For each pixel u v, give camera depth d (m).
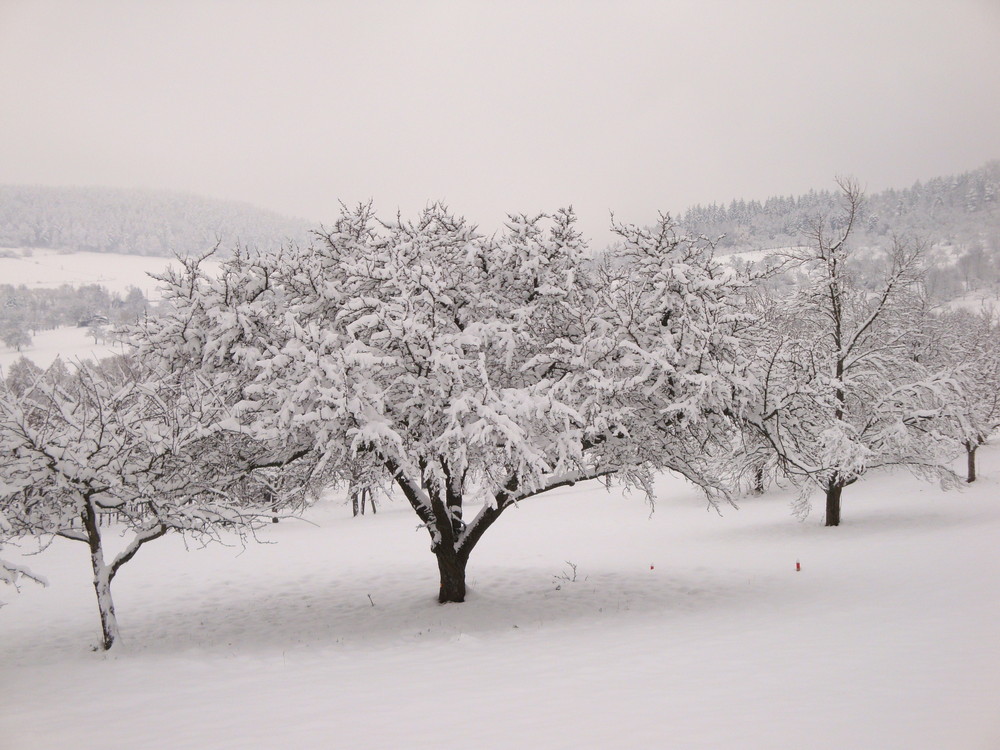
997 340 44.66
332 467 12.91
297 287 13.49
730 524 25.69
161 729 6.45
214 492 11.67
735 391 12.82
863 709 6.09
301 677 8.68
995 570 13.35
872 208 174.00
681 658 8.66
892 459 22.61
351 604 15.35
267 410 11.69
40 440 9.79
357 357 10.89
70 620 15.02
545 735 5.76
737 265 14.20
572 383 12.09
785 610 11.96
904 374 24.77
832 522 22.53
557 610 13.59
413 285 12.32
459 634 11.29
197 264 12.64
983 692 6.41
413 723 6.30
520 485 12.32
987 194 169.38
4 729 6.64
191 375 12.27
